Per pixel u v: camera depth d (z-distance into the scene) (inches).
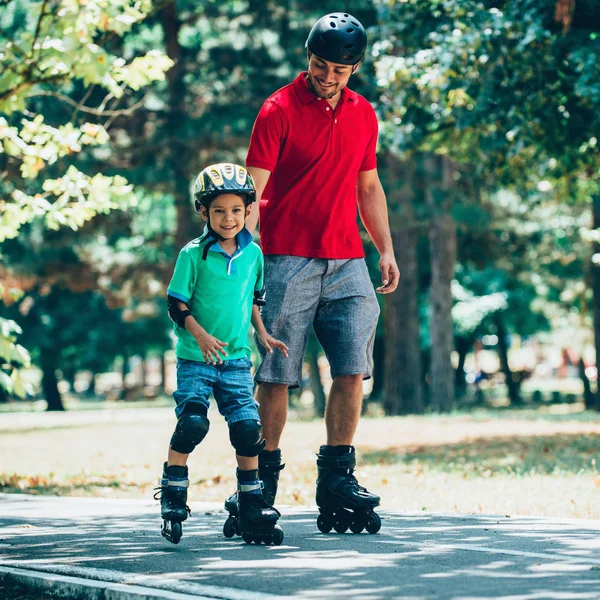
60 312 4057.6
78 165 2130.9
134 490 931.3
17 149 859.4
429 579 392.2
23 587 434.6
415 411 2484.0
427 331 3853.3
